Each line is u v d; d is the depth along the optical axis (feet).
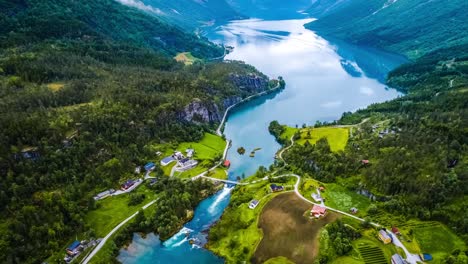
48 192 597.52
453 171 594.24
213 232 564.30
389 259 477.36
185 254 537.65
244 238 538.47
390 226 536.83
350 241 506.89
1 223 531.09
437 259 475.72
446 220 536.01
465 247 491.72
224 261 514.27
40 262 503.20
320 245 498.28
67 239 547.08
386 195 597.52
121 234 560.61
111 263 513.04
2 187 568.41
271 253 499.51
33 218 540.11
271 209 587.68
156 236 573.33
